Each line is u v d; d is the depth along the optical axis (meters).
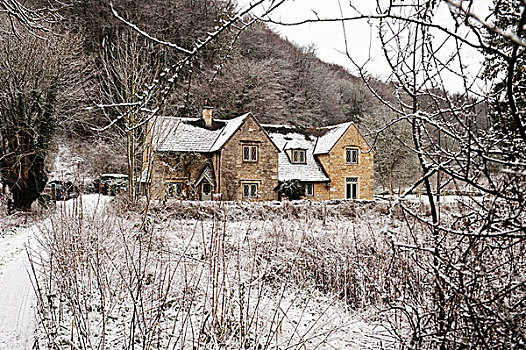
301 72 46.72
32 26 7.78
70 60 20.31
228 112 35.03
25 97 18.61
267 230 11.49
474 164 2.71
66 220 7.61
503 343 3.08
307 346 5.43
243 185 26.19
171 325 5.37
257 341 5.01
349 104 49.38
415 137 3.09
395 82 3.03
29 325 5.69
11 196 18.47
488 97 2.83
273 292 7.30
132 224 9.67
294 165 29.28
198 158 25.14
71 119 22.70
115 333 5.29
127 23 2.59
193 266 6.55
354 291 7.70
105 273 6.01
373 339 5.29
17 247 11.50
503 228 3.07
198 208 13.27
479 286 3.11
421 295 4.03
